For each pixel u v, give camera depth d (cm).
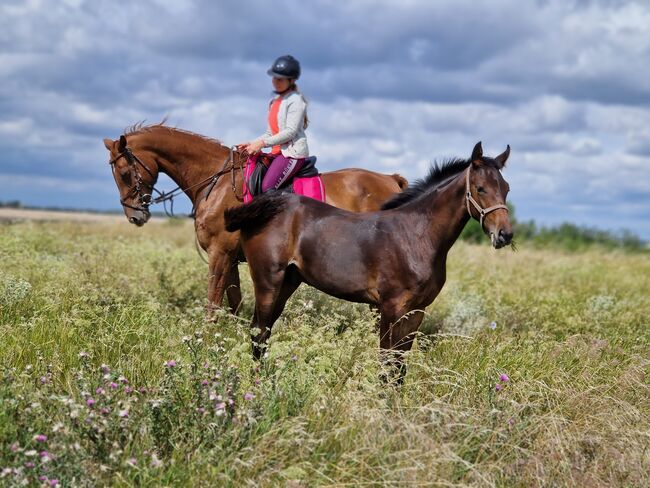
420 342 635
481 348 655
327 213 629
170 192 832
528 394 544
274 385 491
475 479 436
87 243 1293
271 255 633
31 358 570
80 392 466
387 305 595
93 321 664
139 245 1268
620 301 1041
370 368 537
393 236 599
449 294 977
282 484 405
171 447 437
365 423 459
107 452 409
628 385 579
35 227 1653
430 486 414
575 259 1756
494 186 576
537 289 1134
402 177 853
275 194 644
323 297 800
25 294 737
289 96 748
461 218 595
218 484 400
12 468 371
